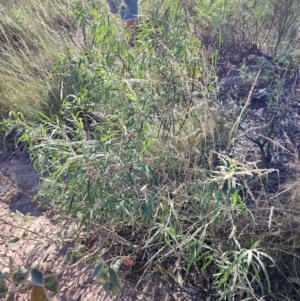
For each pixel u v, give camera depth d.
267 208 2.51
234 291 2.43
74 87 3.52
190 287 2.57
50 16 4.90
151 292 2.57
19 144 3.89
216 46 4.28
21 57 4.43
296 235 2.54
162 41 3.14
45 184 2.90
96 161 2.48
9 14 4.90
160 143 2.83
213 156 3.01
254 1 4.19
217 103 3.19
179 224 2.62
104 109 3.01
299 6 4.14
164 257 2.61
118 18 3.34
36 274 2.02
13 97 4.03
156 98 2.91
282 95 3.67
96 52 3.22
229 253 2.40
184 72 3.03
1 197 3.38
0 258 2.85
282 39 4.21
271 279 2.57
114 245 2.77
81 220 2.73
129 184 2.55
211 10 4.01
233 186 2.17
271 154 3.23
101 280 2.27
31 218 2.84
